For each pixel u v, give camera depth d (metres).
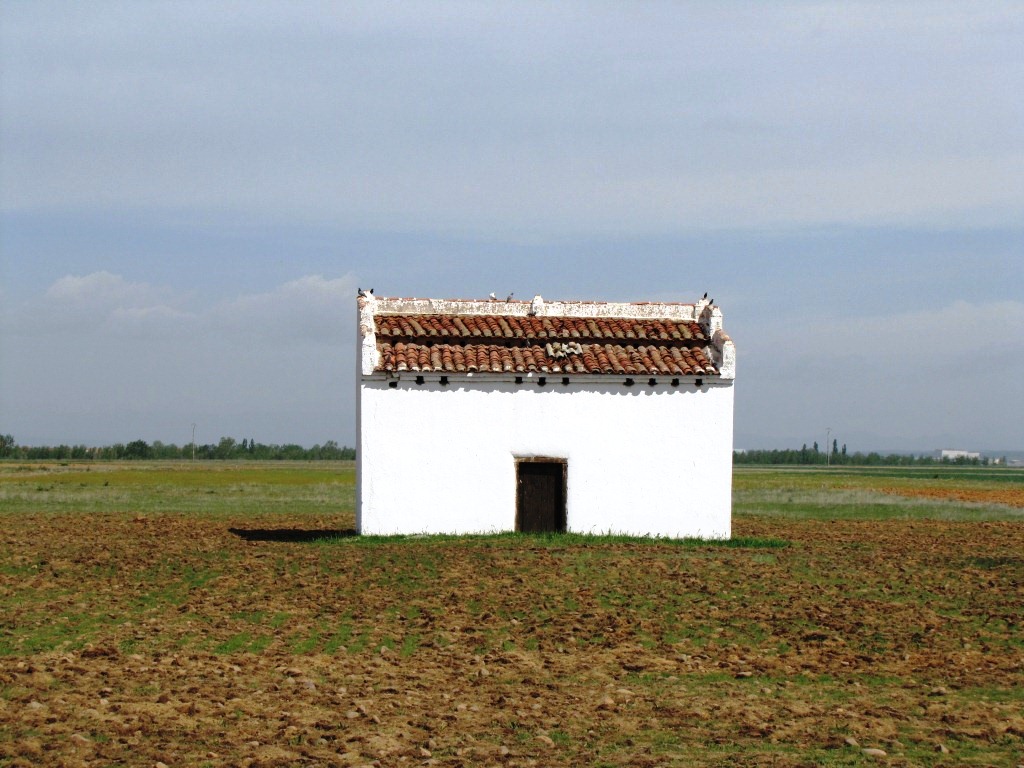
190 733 13.16
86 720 13.53
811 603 22.45
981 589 24.84
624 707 14.64
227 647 18.02
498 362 31.14
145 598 22.59
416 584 23.84
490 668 16.84
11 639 18.30
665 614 21.03
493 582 23.97
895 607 22.25
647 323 34.06
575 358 31.81
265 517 45.72
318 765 12.04
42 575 25.73
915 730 13.66
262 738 13.04
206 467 138.75
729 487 32.03
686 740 13.14
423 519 30.88
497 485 31.09
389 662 17.12
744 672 16.67
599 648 18.30
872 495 70.44
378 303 33.06
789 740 13.14
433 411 30.92
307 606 21.61
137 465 147.25
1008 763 12.27
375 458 30.75
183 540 33.91
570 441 31.41
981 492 80.19
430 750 12.70
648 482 31.70
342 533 36.22
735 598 22.78
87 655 17.14
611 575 24.92
